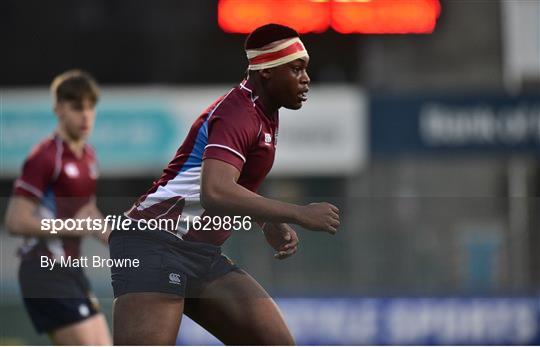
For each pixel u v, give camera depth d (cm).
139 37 3731
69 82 1914
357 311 2597
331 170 3625
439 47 3703
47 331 1898
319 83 3653
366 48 3684
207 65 3734
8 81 3728
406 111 3603
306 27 3381
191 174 1438
